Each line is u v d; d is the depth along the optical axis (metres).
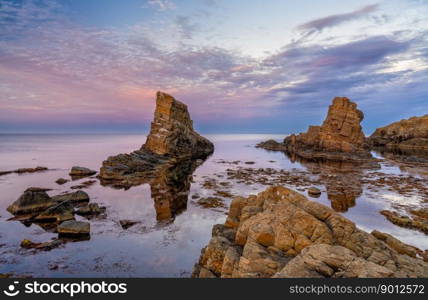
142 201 31.97
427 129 100.31
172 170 55.38
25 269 16.45
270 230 13.75
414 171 53.50
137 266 16.95
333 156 76.31
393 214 26.89
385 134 118.25
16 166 59.81
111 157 53.38
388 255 11.35
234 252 13.41
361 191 37.59
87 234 21.59
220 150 111.50
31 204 26.75
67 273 16.02
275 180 45.25
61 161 68.81
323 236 12.52
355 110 78.75
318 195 35.44
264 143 131.62
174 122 77.44
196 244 20.17
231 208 20.33
